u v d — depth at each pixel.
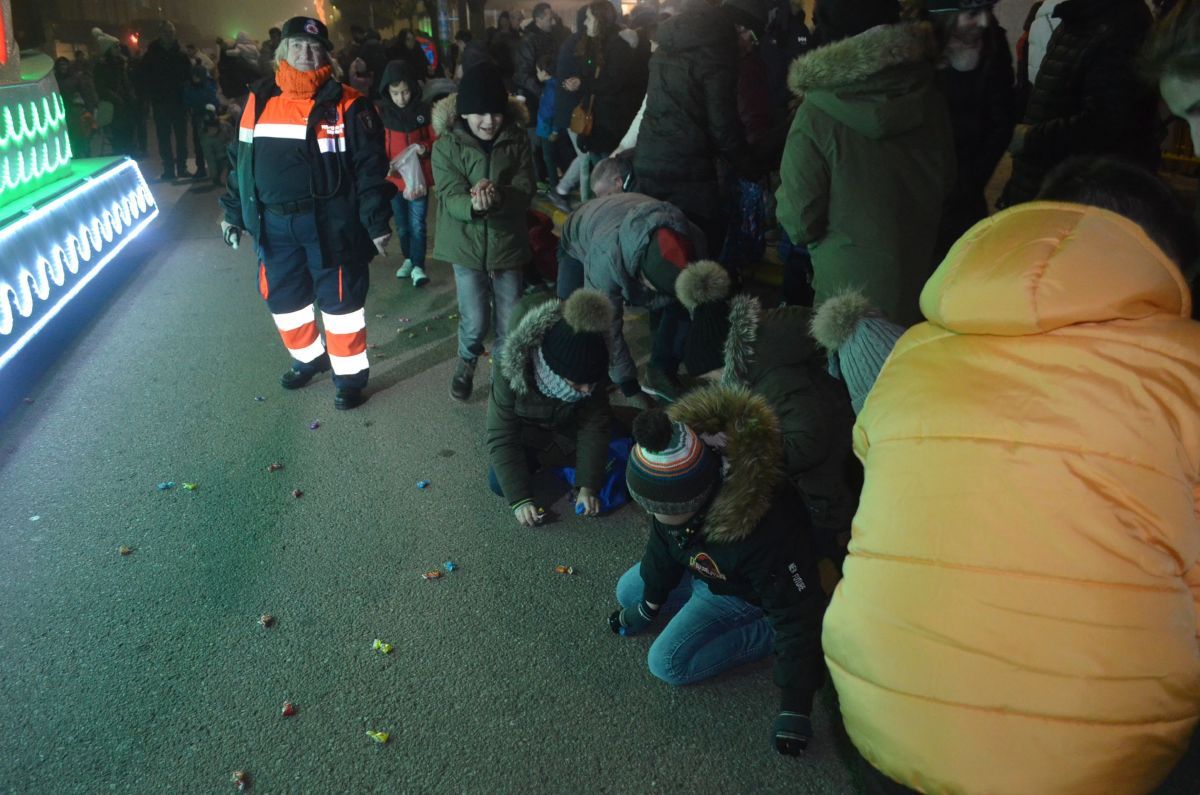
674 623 2.78
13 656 3.00
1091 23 3.86
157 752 2.60
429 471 4.19
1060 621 1.33
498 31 12.28
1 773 2.54
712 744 2.60
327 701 2.79
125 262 8.04
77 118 14.73
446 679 2.87
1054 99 4.05
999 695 1.36
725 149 4.57
